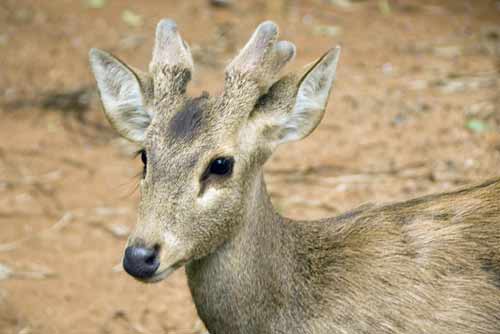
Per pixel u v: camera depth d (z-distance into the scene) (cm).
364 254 856
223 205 791
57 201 1391
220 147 782
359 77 1636
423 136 1434
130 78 849
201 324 1134
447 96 1545
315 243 868
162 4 1977
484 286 834
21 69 1748
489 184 896
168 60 837
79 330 1133
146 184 783
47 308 1169
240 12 1927
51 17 1927
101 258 1261
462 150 1384
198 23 1883
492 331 832
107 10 1953
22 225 1336
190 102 803
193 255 795
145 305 1173
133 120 857
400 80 1616
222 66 1703
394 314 835
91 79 1714
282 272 844
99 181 1436
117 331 1131
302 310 846
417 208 883
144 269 762
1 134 1571
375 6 1947
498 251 841
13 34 1862
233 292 831
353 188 1332
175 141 782
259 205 826
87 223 1336
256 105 814
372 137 1449
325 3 1967
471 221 860
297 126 834
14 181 1444
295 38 1789
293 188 1348
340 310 841
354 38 1794
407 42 1772
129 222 1335
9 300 1181
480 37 1783
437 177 1322
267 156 824
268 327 845
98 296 1190
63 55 1788
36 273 1232
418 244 854
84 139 1552
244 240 821
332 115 1516
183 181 774
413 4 1952
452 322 830
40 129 1584
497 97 1528
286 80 821
